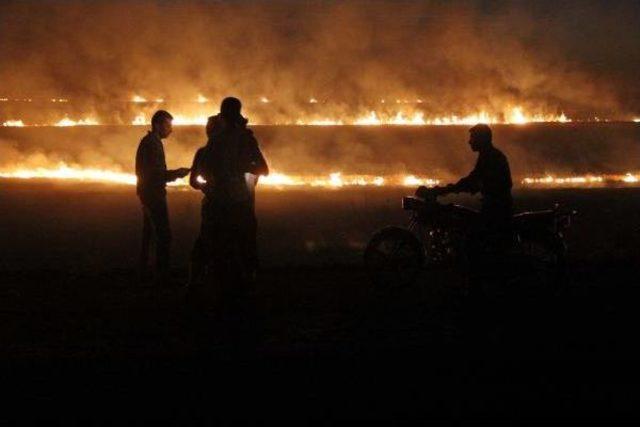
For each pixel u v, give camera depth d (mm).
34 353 7090
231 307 8109
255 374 6324
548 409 5410
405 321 8188
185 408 5551
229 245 7969
